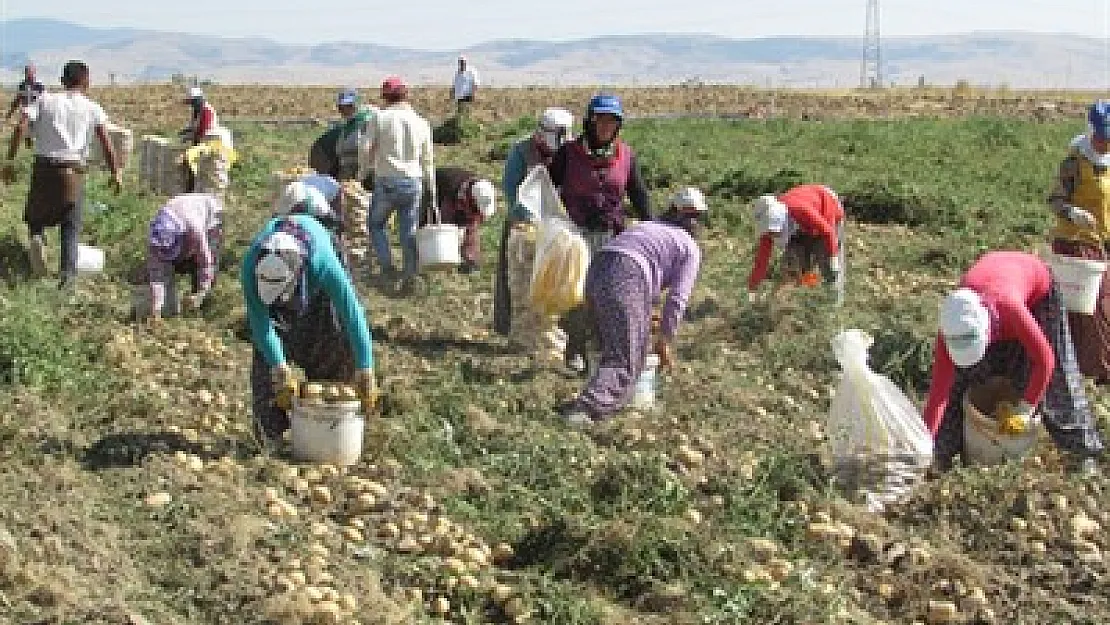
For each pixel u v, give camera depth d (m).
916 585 7.83
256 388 8.97
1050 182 21.45
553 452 9.36
